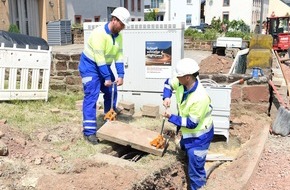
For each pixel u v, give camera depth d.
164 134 5.96
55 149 4.95
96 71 5.36
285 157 6.19
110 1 34.16
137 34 6.93
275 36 24.42
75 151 4.95
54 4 24.78
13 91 7.02
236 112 7.63
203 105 4.57
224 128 6.42
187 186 5.12
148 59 6.98
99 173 4.26
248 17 55.66
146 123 6.41
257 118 7.49
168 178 4.83
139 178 4.33
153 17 54.34
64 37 24.77
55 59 8.66
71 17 28.23
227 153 6.21
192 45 26.69
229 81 7.58
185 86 4.67
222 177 5.31
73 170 4.33
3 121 5.56
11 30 19.55
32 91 7.21
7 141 4.63
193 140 4.79
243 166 5.63
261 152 6.13
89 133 5.35
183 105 4.68
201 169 4.92
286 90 10.91
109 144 5.32
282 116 7.11
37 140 5.16
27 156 4.54
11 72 6.95
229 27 46.47
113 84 5.86
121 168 4.48
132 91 7.19
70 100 7.63
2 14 20.00
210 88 6.31
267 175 5.61
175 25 6.73
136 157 5.14
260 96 7.57
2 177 3.97
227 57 16.95
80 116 6.50
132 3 39.59
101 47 5.18
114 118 5.71
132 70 7.11
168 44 6.84
